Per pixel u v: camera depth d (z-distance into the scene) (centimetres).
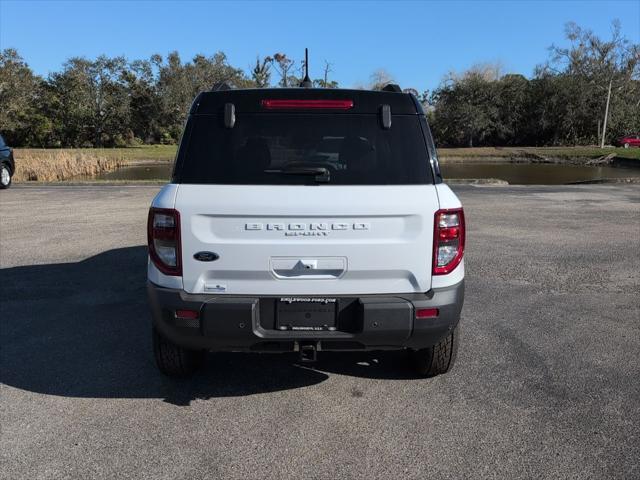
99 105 7519
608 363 430
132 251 823
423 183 339
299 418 351
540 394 379
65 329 510
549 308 566
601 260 771
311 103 346
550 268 726
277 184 332
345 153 341
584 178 3192
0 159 1761
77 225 1048
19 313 554
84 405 369
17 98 6219
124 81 7819
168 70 7975
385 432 333
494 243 884
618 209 1283
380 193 331
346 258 330
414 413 356
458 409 360
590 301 590
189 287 333
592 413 353
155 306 339
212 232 329
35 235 946
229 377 414
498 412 355
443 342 382
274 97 347
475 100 7769
